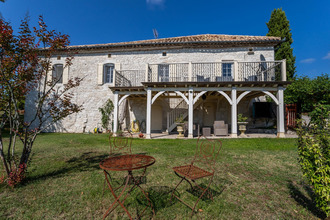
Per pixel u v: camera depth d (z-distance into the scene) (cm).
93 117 1219
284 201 259
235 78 822
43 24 321
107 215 222
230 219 215
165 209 234
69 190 291
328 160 193
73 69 1248
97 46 1195
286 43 1516
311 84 922
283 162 446
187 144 684
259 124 1130
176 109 1098
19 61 312
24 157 323
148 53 1212
